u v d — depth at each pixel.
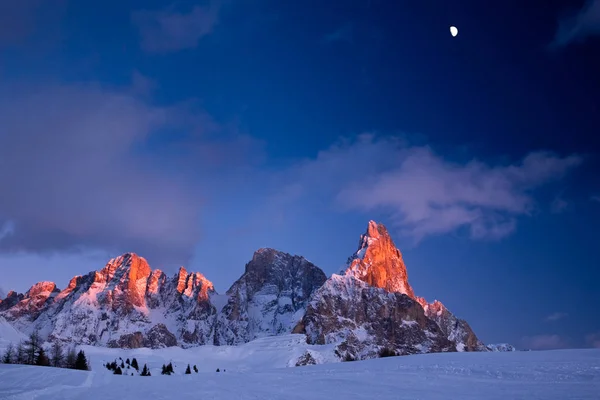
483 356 81.06
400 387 55.53
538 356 75.38
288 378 67.88
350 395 50.84
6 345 192.88
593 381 53.56
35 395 52.88
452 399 47.00
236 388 57.66
